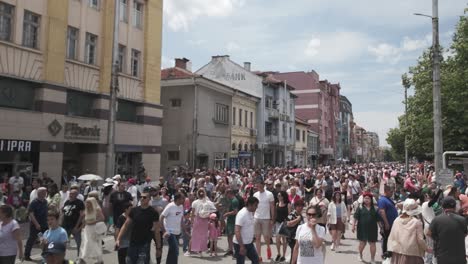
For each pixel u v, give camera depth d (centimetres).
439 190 1002
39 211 988
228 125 3744
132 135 2588
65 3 2106
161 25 2912
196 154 3212
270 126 4803
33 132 1898
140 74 2733
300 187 1755
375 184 1720
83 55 2248
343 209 1250
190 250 1111
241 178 2225
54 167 1997
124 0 2598
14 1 1861
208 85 3356
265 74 5147
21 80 1877
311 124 7738
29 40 1941
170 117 3309
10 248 679
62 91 2061
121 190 1142
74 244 1176
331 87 9150
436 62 1501
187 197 1247
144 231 751
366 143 16125
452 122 2419
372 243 1038
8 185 1623
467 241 939
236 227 788
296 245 681
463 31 2514
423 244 705
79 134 2158
